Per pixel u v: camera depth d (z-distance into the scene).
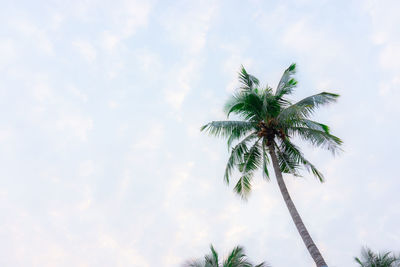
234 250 13.27
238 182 14.45
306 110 12.40
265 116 13.91
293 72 14.69
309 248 10.65
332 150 12.64
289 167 14.29
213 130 14.47
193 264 13.18
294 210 11.78
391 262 16.58
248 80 15.52
